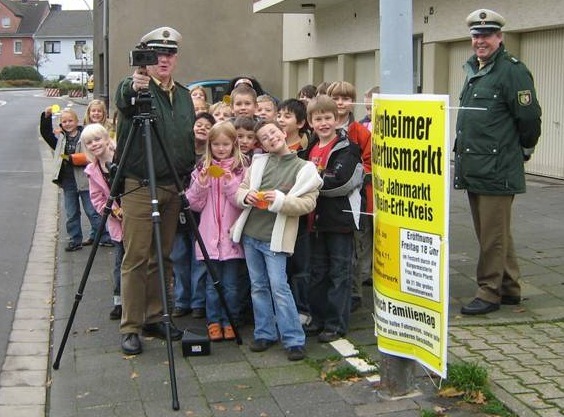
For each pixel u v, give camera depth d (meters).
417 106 3.85
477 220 5.71
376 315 4.34
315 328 5.41
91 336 5.62
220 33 24.22
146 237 5.16
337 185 5.04
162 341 5.42
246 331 5.57
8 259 8.39
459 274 6.74
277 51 24.45
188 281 5.99
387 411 4.12
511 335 5.12
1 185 13.94
